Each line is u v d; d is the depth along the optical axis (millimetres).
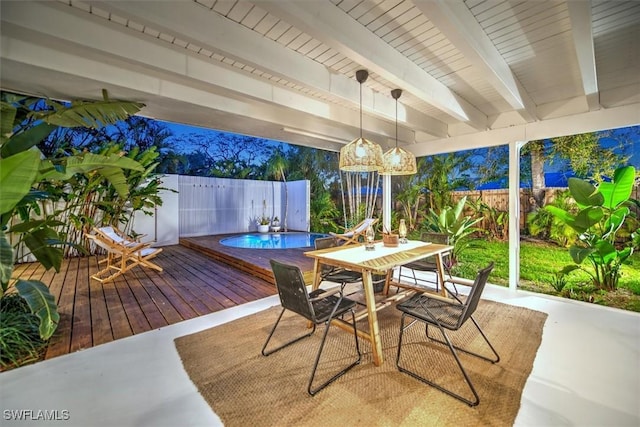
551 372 2064
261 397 1810
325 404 1745
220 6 1887
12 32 1843
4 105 2170
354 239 6105
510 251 4180
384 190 6078
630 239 4250
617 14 1981
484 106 3924
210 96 3156
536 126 3920
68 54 2209
